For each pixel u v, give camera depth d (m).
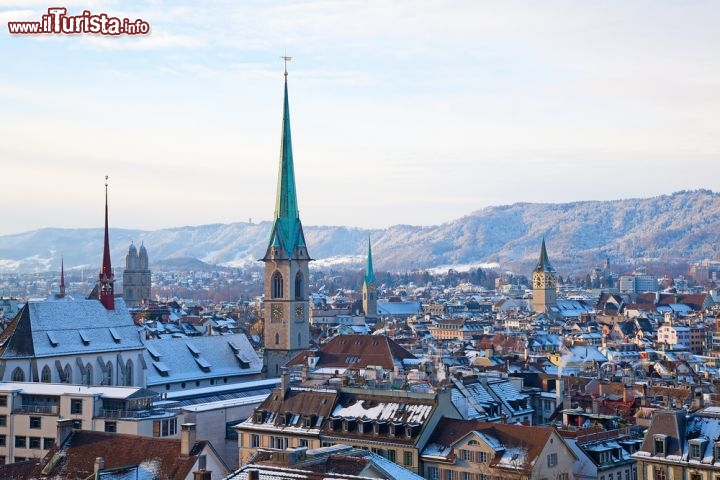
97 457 144.62
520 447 165.75
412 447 174.00
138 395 197.88
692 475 153.62
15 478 148.62
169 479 140.38
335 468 134.50
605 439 184.12
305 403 194.25
